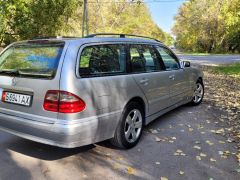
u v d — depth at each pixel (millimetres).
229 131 5746
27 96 3934
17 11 14922
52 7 15484
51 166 4090
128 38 5004
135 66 4898
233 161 4395
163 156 4500
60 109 3672
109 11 39344
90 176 3850
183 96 6676
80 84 3766
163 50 5977
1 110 4184
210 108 7520
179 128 5840
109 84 4176
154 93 5297
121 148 4680
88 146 4773
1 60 4578
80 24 26547
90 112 3865
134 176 3875
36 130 3818
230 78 14773
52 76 3770
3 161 4199
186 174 3963
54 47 4035
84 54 4004
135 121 4840
